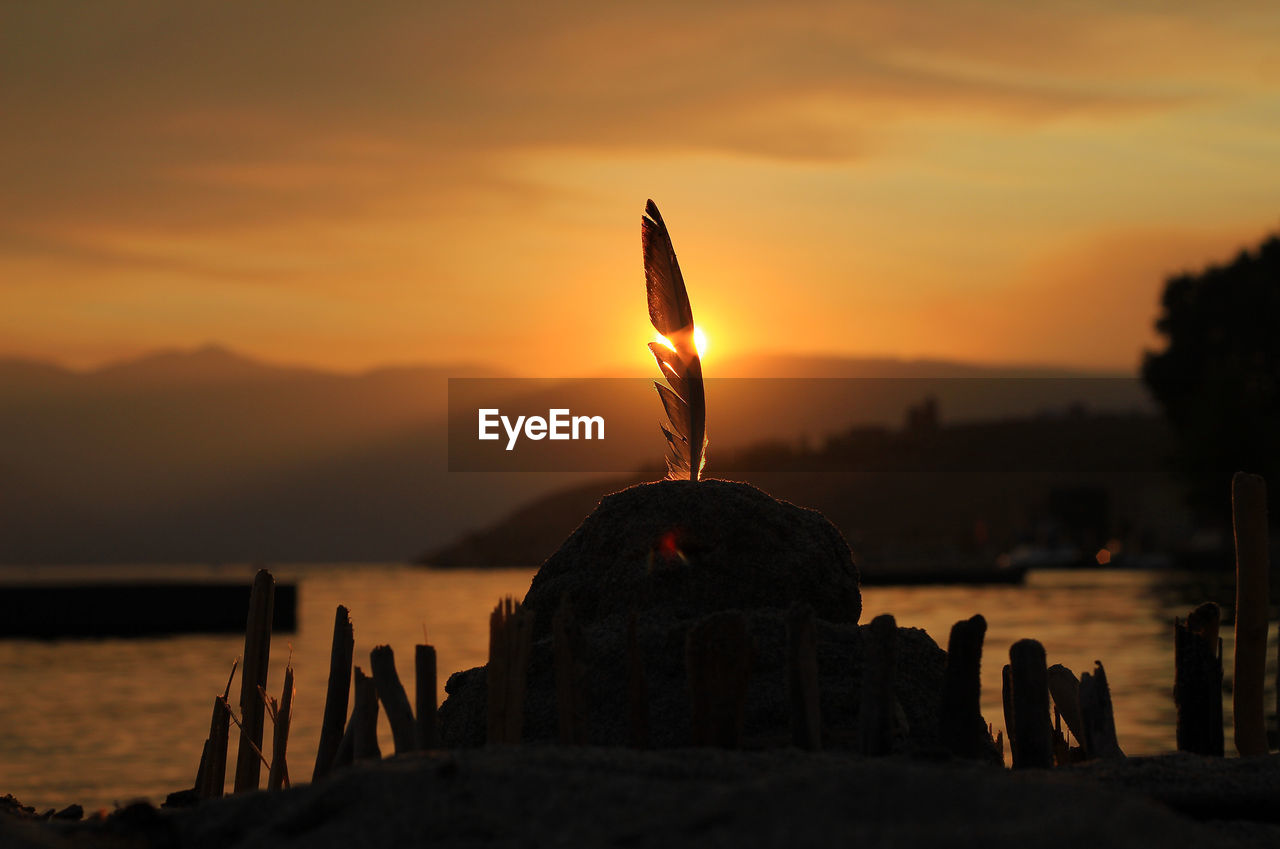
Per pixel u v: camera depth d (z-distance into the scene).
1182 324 76.88
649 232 6.81
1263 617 6.19
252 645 5.94
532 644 5.88
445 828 3.68
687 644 4.96
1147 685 22.64
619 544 6.17
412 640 40.38
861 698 5.21
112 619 42.69
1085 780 4.74
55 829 4.23
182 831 4.15
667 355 6.70
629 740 5.04
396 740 5.01
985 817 3.49
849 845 3.31
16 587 42.25
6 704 25.91
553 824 3.67
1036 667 5.01
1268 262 76.19
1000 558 106.56
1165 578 72.00
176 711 24.81
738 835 3.45
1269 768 4.98
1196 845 3.42
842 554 6.29
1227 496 69.00
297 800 4.16
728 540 6.06
